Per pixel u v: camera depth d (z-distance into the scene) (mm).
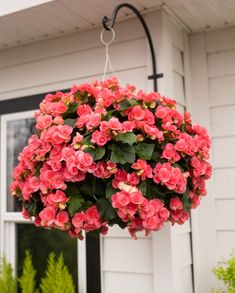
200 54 2236
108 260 2070
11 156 2486
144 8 1994
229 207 2105
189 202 1543
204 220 2141
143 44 2072
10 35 2299
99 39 2207
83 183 1383
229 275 1841
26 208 1510
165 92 1954
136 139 1373
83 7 1959
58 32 2277
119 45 2143
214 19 2102
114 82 1593
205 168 1505
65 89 2301
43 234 2398
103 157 1361
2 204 2471
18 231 2473
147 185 1372
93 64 2221
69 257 2299
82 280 2193
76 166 1305
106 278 2074
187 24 2158
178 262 1926
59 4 1920
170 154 1409
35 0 1931
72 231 1430
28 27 2189
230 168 2119
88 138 1366
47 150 1400
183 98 2193
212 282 2092
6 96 2496
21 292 2420
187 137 1470
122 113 1428
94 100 1534
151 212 1302
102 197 1371
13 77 2477
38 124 1483
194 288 2076
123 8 1986
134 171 1354
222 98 2166
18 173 1520
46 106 1545
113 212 1344
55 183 1355
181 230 2014
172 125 1460
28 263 2236
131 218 1310
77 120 1440
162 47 1980
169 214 1415
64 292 2062
